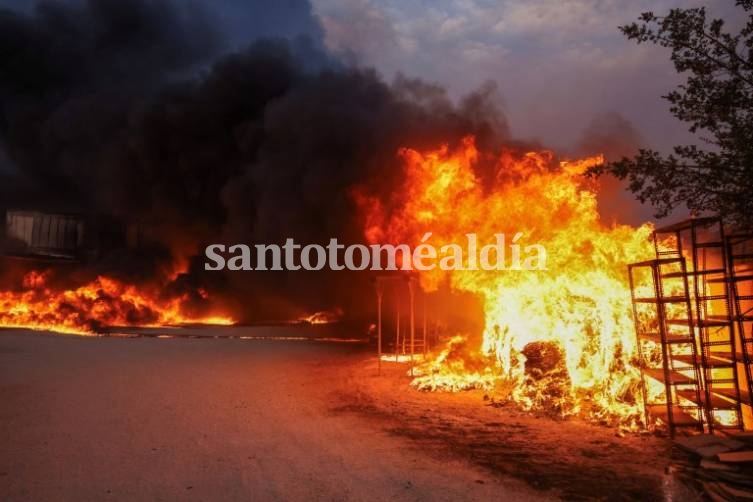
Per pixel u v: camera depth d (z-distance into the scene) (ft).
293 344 65.51
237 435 24.64
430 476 19.02
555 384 29.96
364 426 26.20
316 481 18.63
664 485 17.47
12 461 20.84
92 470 19.81
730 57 18.56
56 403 31.37
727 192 18.42
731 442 19.33
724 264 20.58
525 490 17.48
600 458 20.56
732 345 20.89
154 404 31.19
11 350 54.95
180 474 19.35
